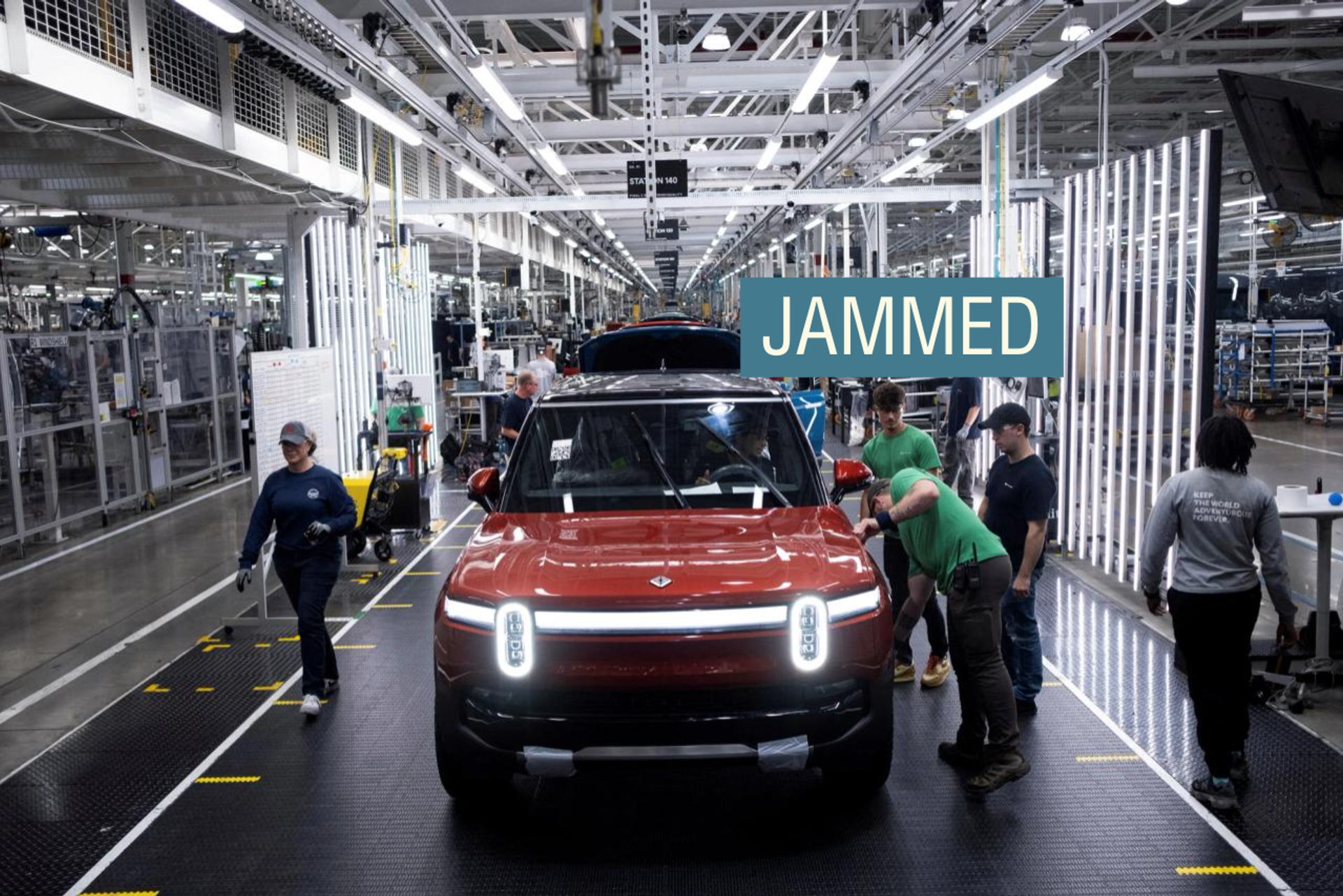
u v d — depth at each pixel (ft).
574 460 16.20
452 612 12.87
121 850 13.56
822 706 12.56
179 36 26.04
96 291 83.30
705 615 12.21
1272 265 89.61
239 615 25.34
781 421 16.61
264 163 31.04
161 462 41.29
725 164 56.24
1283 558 13.83
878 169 54.03
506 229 73.00
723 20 51.03
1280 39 44.16
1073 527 28.96
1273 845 13.03
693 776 15.46
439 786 15.29
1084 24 29.09
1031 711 17.61
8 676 21.34
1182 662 19.24
